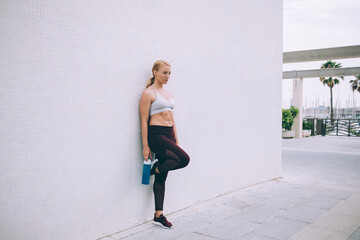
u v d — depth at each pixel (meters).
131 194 2.69
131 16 2.65
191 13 3.35
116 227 2.55
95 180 2.37
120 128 2.57
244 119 4.32
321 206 3.36
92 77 2.33
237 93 4.16
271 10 4.93
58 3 2.08
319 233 2.53
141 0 2.74
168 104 2.69
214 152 3.74
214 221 2.85
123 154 2.61
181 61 3.22
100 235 2.41
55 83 2.08
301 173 5.62
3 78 1.81
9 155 1.85
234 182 4.14
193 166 3.42
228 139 3.99
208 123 3.63
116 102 2.53
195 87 3.43
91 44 2.31
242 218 2.94
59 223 2.12
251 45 4.44
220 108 3.83
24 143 1.92
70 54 2.17
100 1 2.37
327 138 14.69
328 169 6.06
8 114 1.83
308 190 4.18
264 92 4.78
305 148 10.15
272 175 5.02
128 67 2.63
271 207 3.32
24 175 1.92
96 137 2.37
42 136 2.01
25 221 1.93
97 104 2.38
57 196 2.11
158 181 2.74
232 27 4.02
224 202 3.54
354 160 7.34
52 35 2.05
